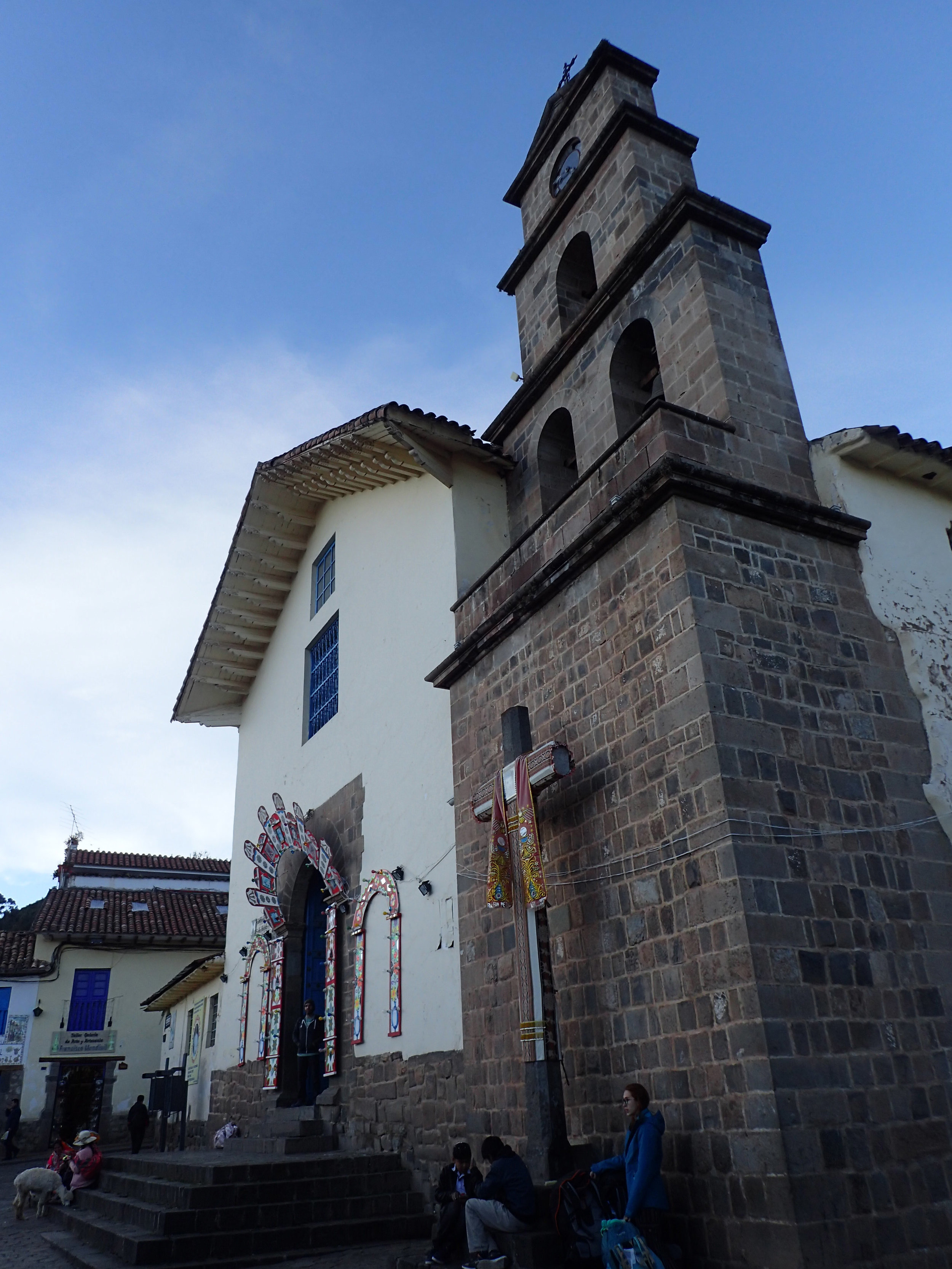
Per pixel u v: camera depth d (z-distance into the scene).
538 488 13.52
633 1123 6.82
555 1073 7.84
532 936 8.24
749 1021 6.68
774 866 7.27
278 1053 15.23
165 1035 28.00
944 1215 6.64
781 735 7.93
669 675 8.17
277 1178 10.76
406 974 12.11
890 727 8.68
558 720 9.59
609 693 8.89
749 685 8.00
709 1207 6.64
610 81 14.32
